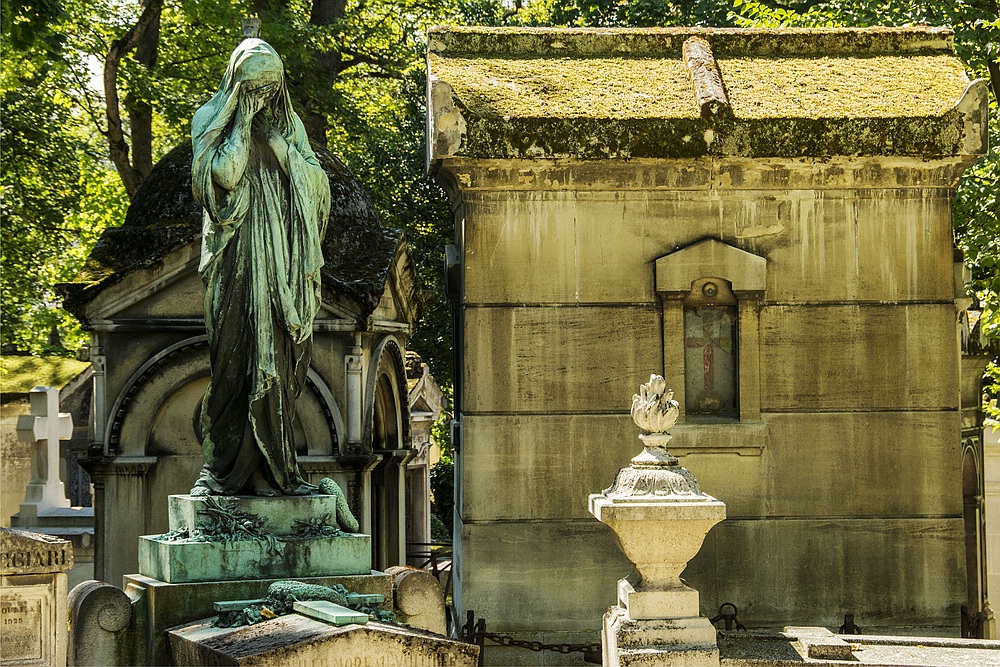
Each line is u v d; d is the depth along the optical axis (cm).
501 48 1263
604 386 1186
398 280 1550
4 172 2550
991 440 1758
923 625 1189
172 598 927
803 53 1286
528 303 1184
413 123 2752
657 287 1184
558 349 1184
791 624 1185
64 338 3419
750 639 898
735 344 1204
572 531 1177
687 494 869
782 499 1192
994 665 848
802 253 1198
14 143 2517
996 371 1780
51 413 2192
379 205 2639
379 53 2833
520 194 1184
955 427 1199
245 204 979
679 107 1184
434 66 1227
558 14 2822
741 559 1188
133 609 935
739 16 2103
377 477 1544
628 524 858
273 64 981
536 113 1162
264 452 982
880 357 1198
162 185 1540
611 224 1189
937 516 1195
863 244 1200
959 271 1230
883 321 1199
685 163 1178
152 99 2352
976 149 1173
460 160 1167
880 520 1192
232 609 912
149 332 1441
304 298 995
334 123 2730
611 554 1178
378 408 1571
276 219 987
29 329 3122
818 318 1197
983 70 1862
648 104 1188
